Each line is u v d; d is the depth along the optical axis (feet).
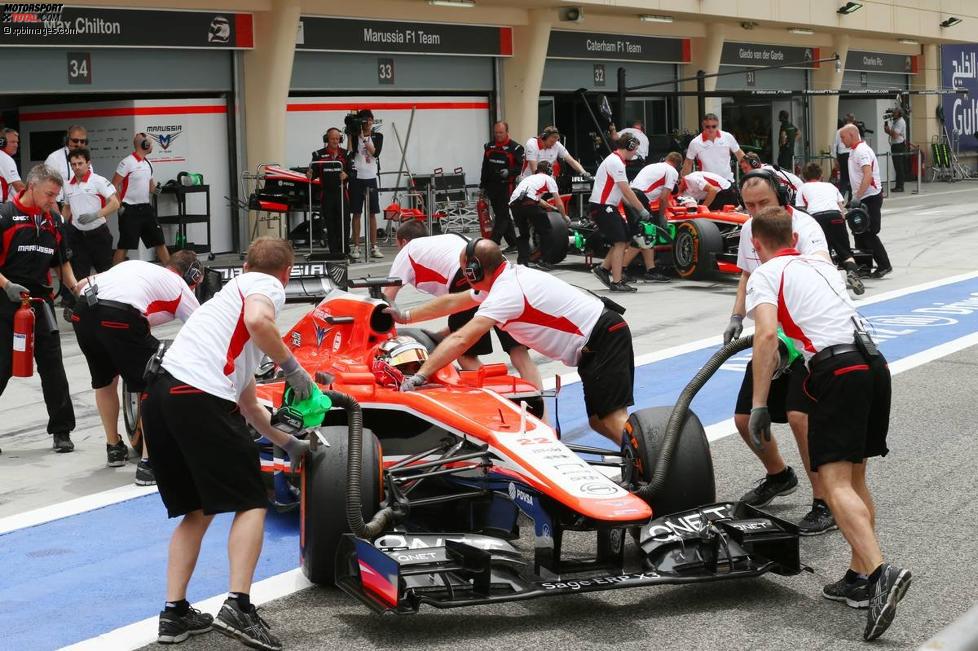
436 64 65.98
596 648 14.69
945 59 113.09
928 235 63.72
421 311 21.16
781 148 88.33
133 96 54.39
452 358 18.84
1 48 47.52
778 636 14.93
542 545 16.20
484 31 67.36
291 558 18.62
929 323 37.81
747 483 21.76
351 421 16.34
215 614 16.29
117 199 41.96
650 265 48.88
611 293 45.96
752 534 15.92
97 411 29.25
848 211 44.91
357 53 61.67
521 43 69.36
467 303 21.15
